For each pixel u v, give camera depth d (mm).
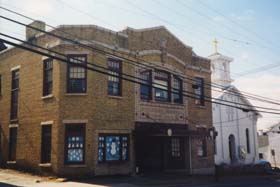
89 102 21938
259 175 32625
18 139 25453
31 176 22172
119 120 23266
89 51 22266
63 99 21875
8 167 25969
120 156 23109
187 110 28422
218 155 40688
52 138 21922
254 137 46781
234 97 44844
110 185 18922
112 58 23578
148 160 26094
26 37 25984
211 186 20953
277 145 58000
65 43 22297
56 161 21250
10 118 26766
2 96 28312
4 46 21750
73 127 21797
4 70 28531
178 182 21734
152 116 25422
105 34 23312
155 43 26547
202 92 30734
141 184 19688
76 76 22328
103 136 22406
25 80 25641
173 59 27625
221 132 41844
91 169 21406
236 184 23109
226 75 46531
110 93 23312
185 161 28125
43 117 23047
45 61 23891
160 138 27031
